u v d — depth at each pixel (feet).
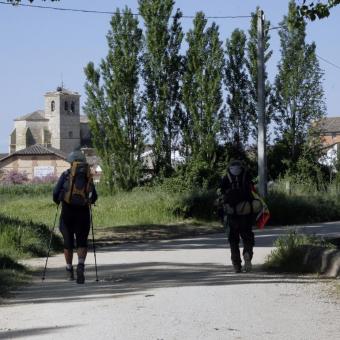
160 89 155.33
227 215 48.24
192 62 154.92
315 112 167.32
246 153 164.45
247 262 48.65
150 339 27.71
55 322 31.55
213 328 29.71
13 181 404.16
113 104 156.35
